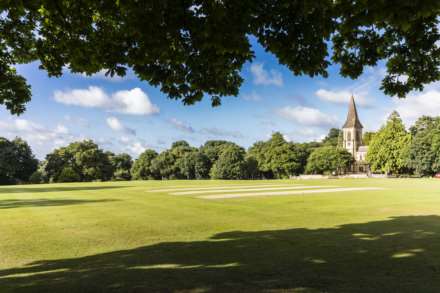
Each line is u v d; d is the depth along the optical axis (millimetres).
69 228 11648
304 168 106312
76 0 6852
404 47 7527
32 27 8484
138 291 5684
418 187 32125
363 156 118188
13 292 5820
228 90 8102
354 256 7441
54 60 8445
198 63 6949
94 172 86750
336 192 25891
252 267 6836
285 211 15078
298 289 5570
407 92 7957
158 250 8484
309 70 6918
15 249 8812
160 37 6262
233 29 5801
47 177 83875
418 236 9336
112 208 17328
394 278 5996
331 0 6004
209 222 12516
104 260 7668
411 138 76188
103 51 7371
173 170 98875
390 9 5293
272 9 6262
